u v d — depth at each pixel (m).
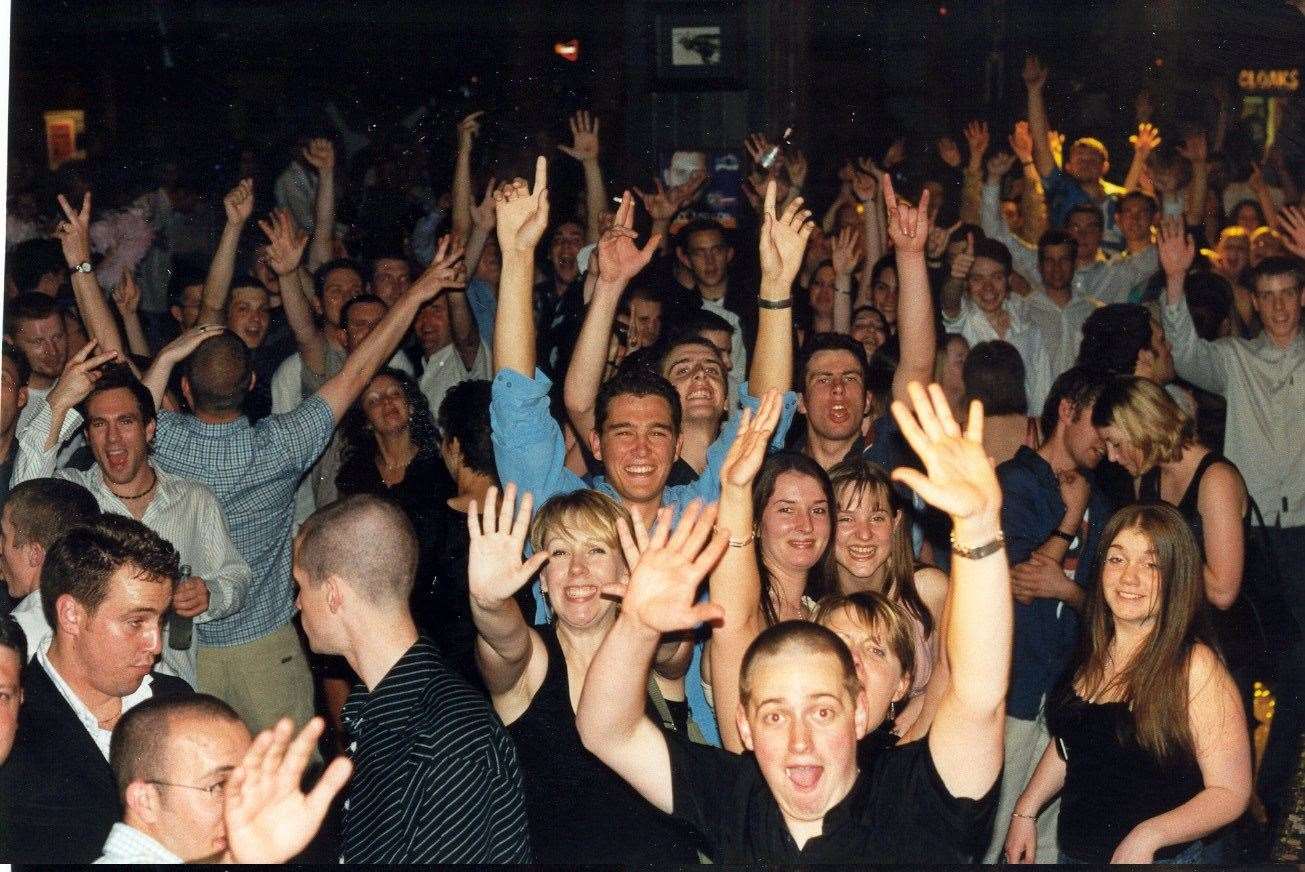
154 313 8.47
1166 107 9.86
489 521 3.19
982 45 10.12
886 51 10.09
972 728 2.73
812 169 10.12
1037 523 4.39
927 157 10.16
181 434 4.76
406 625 3.16
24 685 3.31
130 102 9.59
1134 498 4.54
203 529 4.57
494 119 9.70
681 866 3.26
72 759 3.28
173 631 4.34
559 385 6.07
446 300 6.61
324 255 7.83
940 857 2.76
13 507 3.82
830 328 7.17
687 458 4.64
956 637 2.68
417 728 3.03
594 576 3.40
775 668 2.78
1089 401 4.42
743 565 3.22
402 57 9.85
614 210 8.65
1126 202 8.06
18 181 8.95
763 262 4.43
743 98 9.91
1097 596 3.61
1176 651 3.49
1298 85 9.67
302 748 2.50
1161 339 6.46
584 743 2.92
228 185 9.45
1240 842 4.42
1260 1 9.67
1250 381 6.05
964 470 2.62
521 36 9.90
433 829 2.96
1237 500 4.35
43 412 4.31
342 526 3.13
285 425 4.84
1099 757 3.56
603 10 9.87
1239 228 8.26
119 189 9.13
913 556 4.33
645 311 6.24
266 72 9.79
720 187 9.84
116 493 4.46
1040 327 7.33
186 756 2.78
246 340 6.54
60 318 5.14
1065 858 3.63
